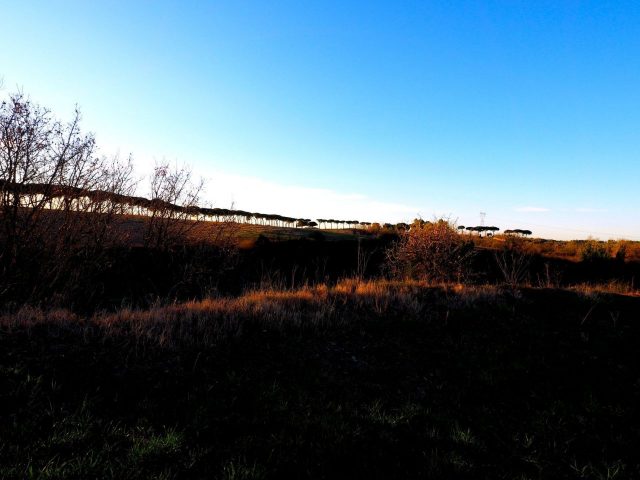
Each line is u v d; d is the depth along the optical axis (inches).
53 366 176.7
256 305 288.2
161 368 191.2
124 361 191.2
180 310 275.6
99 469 120.1
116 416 152.6
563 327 293.1
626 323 301.7
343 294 346.0
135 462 124.6
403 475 134.9
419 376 217.9
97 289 406.0
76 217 362.3
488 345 258.5
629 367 234.5
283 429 152.2
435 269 479.5
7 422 139.1
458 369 227.6
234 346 225.0
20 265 321.1
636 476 142.1
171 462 128.3
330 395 187.6
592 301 343.3
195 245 523.2
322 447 145.2
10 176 307.3
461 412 184.1
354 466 137.2
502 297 351.6
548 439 165.2
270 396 177.3
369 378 209.9
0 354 178.1
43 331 209.0
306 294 338.6
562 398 200.4
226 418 158.2
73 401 157.3
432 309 320.5
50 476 113.9
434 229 495.8
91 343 202.7
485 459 148.0
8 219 310.8
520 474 141.3
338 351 237.5
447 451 149.9
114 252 426.0
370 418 168.1
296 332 256.5
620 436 167.0
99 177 383.9
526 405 193.2
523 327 290.0
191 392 175.6
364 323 281.7
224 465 129.7
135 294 425.4
